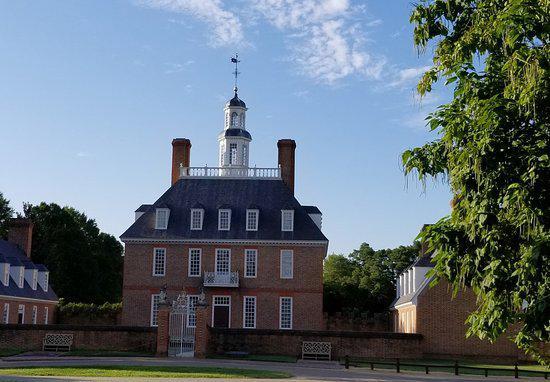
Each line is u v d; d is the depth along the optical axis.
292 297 54.97
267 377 27.41
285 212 56.56
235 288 55.09
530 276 10.55
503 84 11.88
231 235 55.94
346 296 79.44
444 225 12.37
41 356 38.25
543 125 11.10
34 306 61.84
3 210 83.62
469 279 12.10
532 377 32.31
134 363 33.72
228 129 68.81
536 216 10.57
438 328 45.16
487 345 44.72
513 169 11.13
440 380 28.73
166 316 40.06
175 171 60.84
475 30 12.24
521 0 10.71
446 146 12.44
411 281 53.75
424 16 13.52
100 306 67.88
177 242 55.78
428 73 13.45
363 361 38.78
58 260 79.31
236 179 59.69
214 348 43.41
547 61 10.54
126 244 56.00
